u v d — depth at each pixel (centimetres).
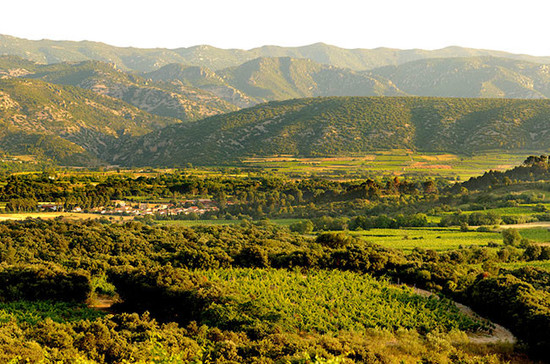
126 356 3152
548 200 12850
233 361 3119
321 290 5612
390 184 17675
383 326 4519
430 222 11806
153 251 8712
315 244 8144
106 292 6184
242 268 6900
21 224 9800
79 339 3403
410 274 6297
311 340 3831
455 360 3797
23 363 2800
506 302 4700
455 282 5856
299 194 17925
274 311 4647
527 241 8931
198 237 10056
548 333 3931
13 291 5603
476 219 11300
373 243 9231
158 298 5194
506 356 3956
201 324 4431
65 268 6731
